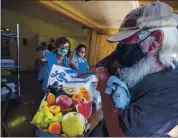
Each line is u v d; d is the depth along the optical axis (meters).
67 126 0.52
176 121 0.50
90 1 1.24
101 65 0.66
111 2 1.03
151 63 0.53
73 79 0.58
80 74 0.60
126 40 0.58
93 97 0.56
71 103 0.55
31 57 2.14
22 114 0.78
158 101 0.48
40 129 0.53
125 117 0.48
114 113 0.52
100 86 0.58
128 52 0.57
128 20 0.60
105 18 0.98
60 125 0.53
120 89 0.52
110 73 0.61
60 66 0.59
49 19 2.41
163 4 0.57
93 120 0.54
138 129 0.46
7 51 0.89
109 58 0.67
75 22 1.59
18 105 0.85
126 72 0.57
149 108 0.47
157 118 0.47
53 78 0.58
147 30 0.54
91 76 0.58
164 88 0.50
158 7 0.56
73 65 0.62
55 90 0.57
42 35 2.44
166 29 0.53
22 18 2.54
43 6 2.12
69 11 1.75
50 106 0.55
